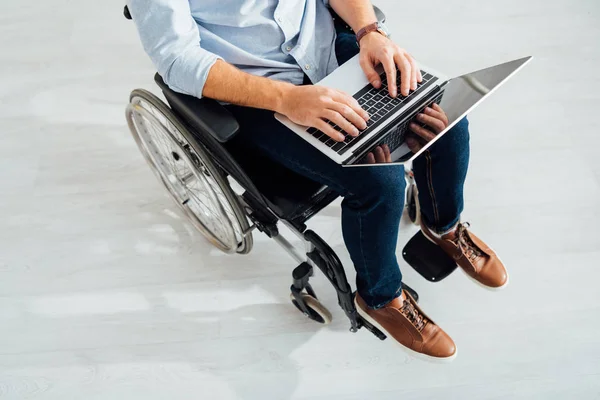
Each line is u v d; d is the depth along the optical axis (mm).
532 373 1497
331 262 1251
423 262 1594
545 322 1565
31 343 1582
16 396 1508
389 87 1185
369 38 1271
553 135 1887
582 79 2012
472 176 1816
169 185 1719
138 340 1582
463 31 2156
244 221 1396
